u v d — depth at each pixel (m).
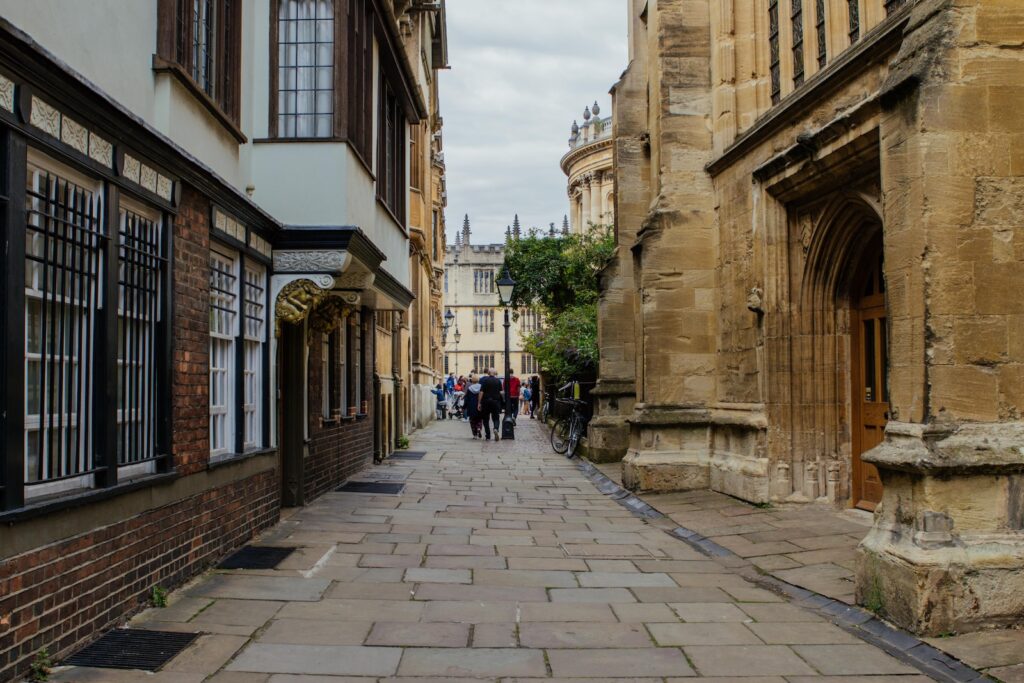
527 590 6.26
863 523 8.64
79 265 4.72
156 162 5.54
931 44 5.70
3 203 3.90
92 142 4.71
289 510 9.53
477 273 79.12
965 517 5.29
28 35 3.86
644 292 11.91
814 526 8.59
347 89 8.79
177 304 5.94
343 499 10.58
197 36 6.95
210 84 7.27
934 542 5.21
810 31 9.68
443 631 5.17
